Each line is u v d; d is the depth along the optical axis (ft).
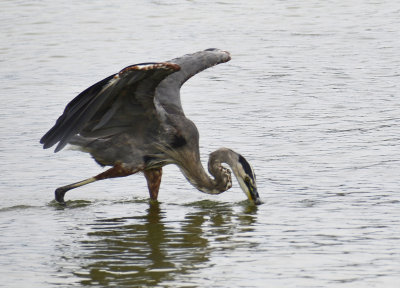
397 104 65.92
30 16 107.04
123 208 44.80
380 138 56.54
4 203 45.29
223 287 31.19
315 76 76.13
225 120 62.69
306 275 32.37
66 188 45.11
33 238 38.68
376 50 86.28
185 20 104.73
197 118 63.46
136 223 41.47
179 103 47.16
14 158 54.08
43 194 47.14
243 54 86.02
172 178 51.60
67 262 34.71
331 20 103.40
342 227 39.24
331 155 53.11
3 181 49.37
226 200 46.44
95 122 44.45
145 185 50.06
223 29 98.89
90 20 104.68
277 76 76.79
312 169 50.31
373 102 66.74
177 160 46.42
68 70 80.89
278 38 93.45
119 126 45.29
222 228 40.06
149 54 86.48
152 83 42.19
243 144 56.13
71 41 93.97
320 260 34.27
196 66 48.75
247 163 45.85
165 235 39.01
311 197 45.09
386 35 93.56
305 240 37.35
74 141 45.73
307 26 100.12
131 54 86.94
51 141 42.55
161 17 106.42
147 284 31.73
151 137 45.73
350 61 81.71
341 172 49.44
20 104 68.44
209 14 108.06
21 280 32.35
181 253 35.86
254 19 104.68
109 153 45.80
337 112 64.18
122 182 50.60
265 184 47.88
